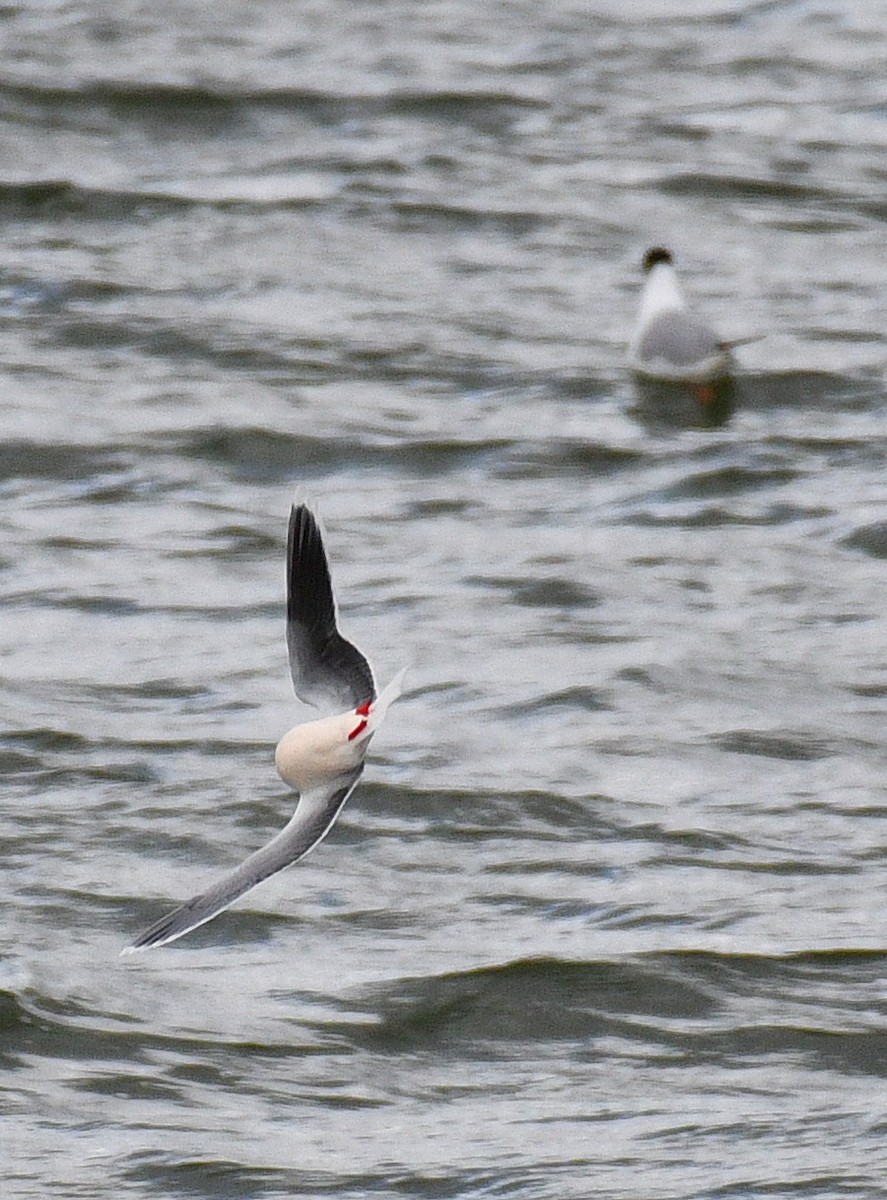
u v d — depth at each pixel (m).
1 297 23.66
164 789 13.95
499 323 23.45
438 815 13.72
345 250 25.33
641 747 14.66
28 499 19.12
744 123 29.75
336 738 5.91
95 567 17.69
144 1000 11.57
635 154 28.53
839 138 29.36
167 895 12.72
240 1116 10.49
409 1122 10.47
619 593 17.33
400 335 23.00
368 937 12.33
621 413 21.38
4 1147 10.12
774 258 25.56
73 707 15.12
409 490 19.58
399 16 33.44
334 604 6.33
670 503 19.34
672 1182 9.84
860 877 13.03
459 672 15.80
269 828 13.54
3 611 16.81
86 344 22.59
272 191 26.83
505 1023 11.45
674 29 33.47
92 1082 10.74
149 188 26.69
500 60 31.69
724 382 21.97
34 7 32.84
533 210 26.61
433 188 27.11
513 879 13.01
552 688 15.50
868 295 24.50
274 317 23.31
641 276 25.00
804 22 33.94
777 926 12.45
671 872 13.06
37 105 29.00
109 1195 9.75
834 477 19.91
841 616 16.95
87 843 13.30
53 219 25.91
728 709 15.24
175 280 24.20
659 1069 11.06
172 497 19.25
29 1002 11.40
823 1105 10.62
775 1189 9.77
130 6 33.19
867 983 11.85
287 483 19.77
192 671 15.77
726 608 17.12
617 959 12.04
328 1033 11.34
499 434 20.75
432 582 17.48
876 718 15.18
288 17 33.09
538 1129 10.38
